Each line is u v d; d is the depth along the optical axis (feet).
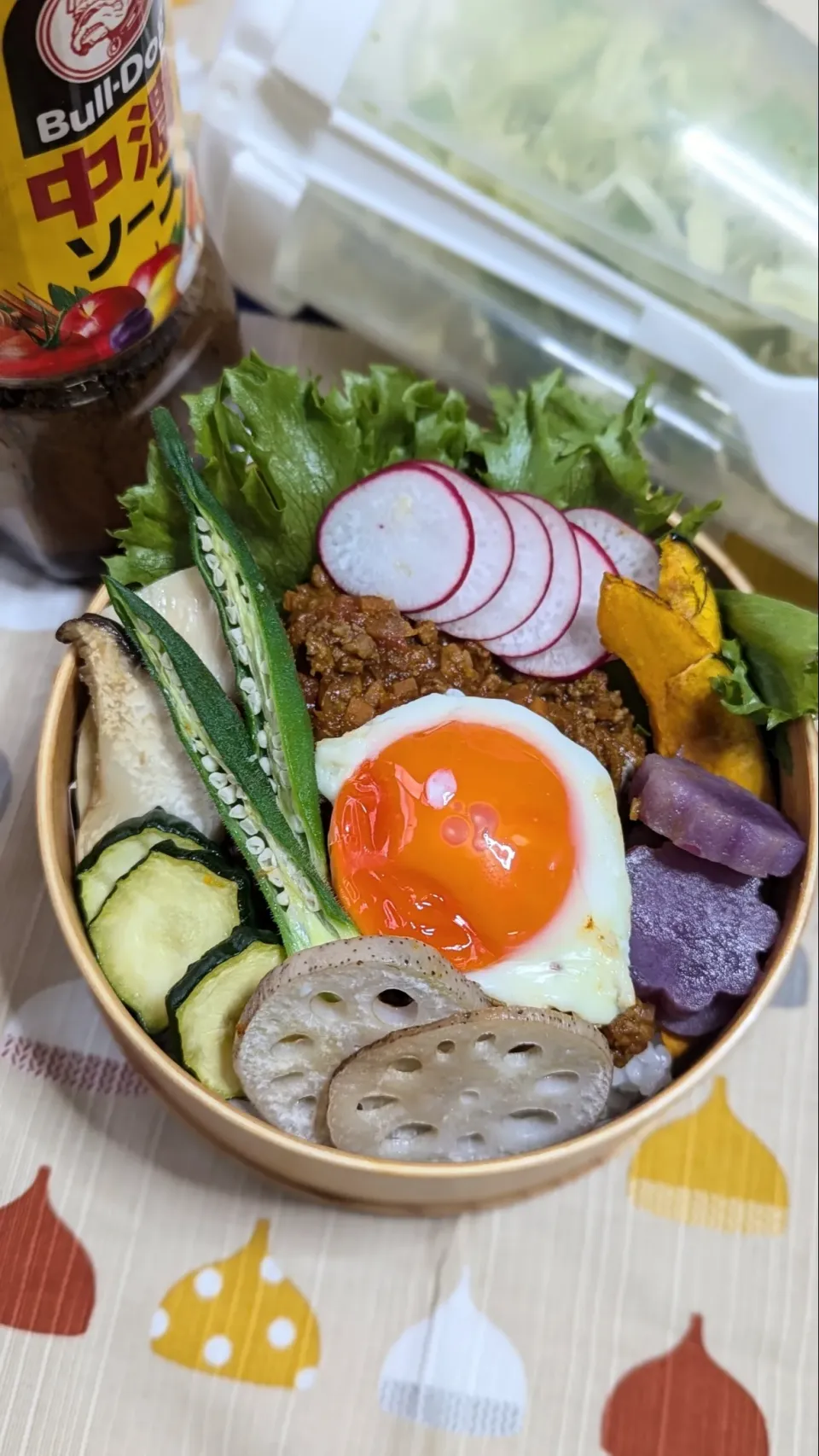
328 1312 0.79
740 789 0.82
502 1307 0.80
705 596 0.86
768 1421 0.79
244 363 0.86
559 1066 0.72
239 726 0.77
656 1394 0.79
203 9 1.06
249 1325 0.78
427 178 0.93
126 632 0.76
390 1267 0.81
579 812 0.77
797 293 0.95
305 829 0.76
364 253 0.99
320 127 0.92
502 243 0.95
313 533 0.89
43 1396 0.75
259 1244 0.80
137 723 0.77
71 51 0.65
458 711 0.79
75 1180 0.81
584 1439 0.77
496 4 0.94
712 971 0.80
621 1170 0.85
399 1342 0.79
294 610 0.85
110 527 0.93
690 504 1.04
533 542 0.87
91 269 0.74
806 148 0.98
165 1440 0.75
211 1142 0.80
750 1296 0.82
